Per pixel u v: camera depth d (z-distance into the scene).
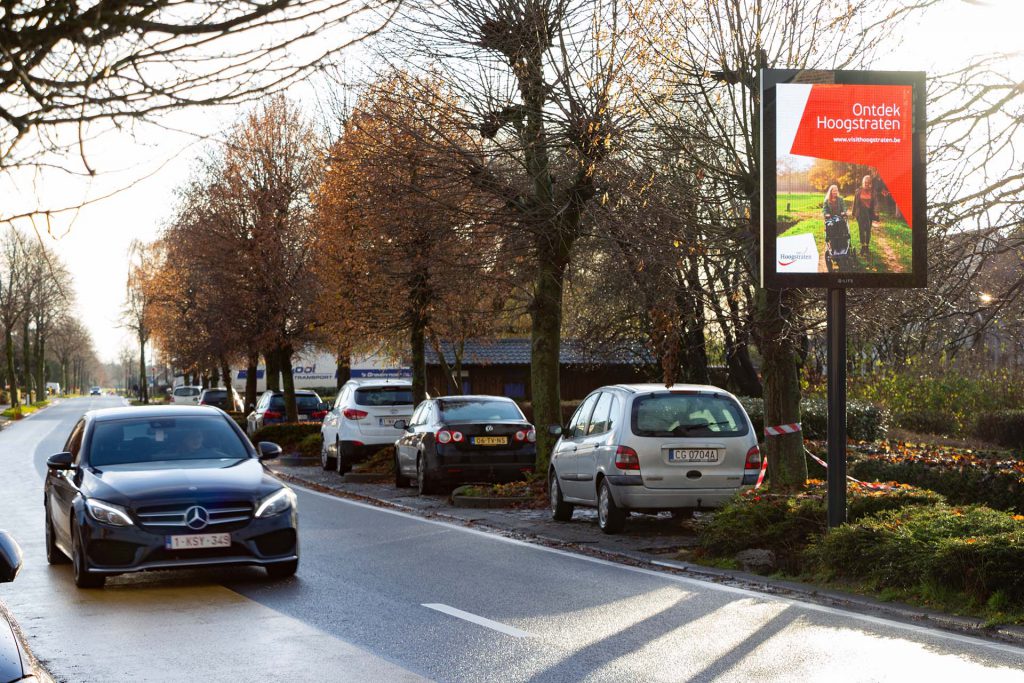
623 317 27.92
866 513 10.78
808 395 29.03
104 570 9.47
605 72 15.62
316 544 12.70
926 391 26.91
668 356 14.83
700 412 13.08
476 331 27.14
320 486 21.20
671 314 14.94
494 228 17.97
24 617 8.55
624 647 7.29
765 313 14.15
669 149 14.59
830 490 10.38
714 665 6.77
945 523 9.41
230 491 9.79
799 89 10.35
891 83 10.46
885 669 6.64
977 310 12.67
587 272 24.98
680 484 12.80
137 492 9.65
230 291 36.44
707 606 8.80
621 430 13.03
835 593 9.23
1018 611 8.00
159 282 54.97
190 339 54.19
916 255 10.42
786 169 10.37
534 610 8.63
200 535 9.55
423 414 19.75
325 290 29.09
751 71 14.12
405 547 12.45
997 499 13.73
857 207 10.40
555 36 17.27
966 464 14.72
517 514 15.89
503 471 18.55
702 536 11.38
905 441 23.33
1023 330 13.10
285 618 8.37
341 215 25.55
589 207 16.75
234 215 36.09
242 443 11.09
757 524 11.02
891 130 10.46
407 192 18.38
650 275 15.13
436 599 9.13
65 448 11.84
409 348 31.66
